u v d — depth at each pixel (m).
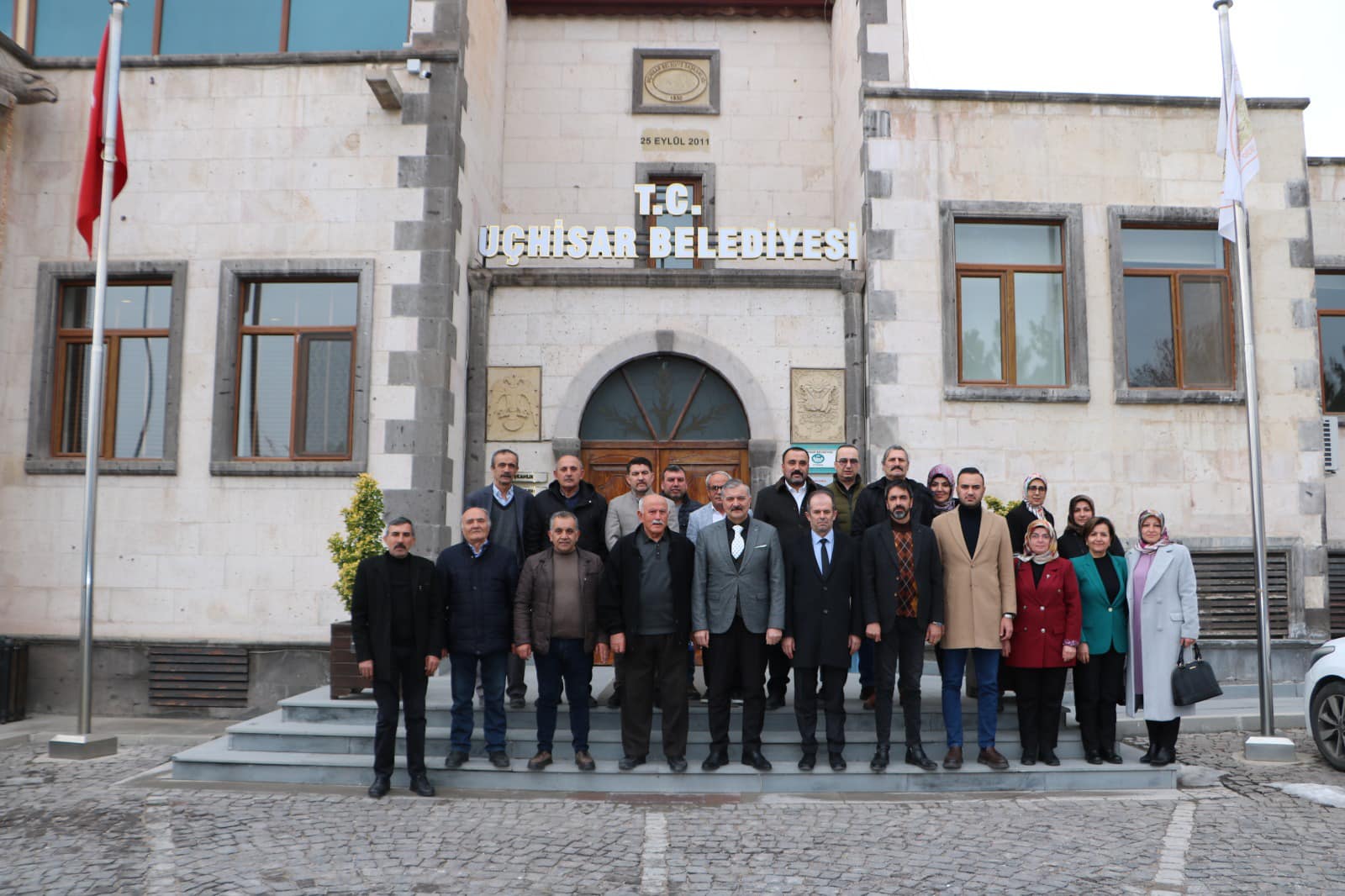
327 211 10.57
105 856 5.41
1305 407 11.19
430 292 10.40
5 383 10.58
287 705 8.13
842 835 5.82
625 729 7.02
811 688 7.00
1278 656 10.86
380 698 6.79
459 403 10.84
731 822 6.09
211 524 10.24
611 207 13.16
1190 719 9.18
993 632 6.99
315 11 11.18
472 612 7.01
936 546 7.05
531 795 6.77
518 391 11.12
